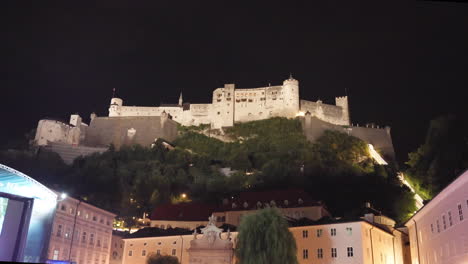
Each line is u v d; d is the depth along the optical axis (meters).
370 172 149.38
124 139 185.38
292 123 183.50
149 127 186.50
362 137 186.75
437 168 96.12
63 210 64.06
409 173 134.50
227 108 198.00
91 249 69.81
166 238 70.62
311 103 195.62
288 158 158.50
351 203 117.81
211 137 192.38
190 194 135.88
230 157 173.75
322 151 166.25
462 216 41.38
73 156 170.00
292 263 52.50
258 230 53.47
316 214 82.25
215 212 89.69
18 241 49.91
